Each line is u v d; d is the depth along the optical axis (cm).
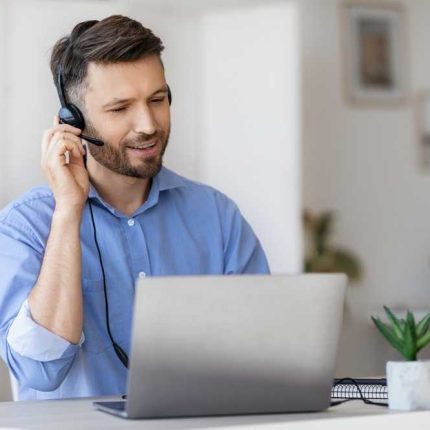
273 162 584
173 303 167
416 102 711
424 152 713
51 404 211
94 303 261
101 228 267
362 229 696
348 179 694
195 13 604
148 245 272
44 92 562
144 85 245
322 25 688
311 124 684
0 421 178
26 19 559
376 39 702
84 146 264
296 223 579
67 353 230
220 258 284
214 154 593
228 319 171
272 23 587
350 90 695
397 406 184
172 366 169
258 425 158
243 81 590
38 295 229
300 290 175
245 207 589
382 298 695
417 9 712
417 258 709
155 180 276
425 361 184
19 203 265
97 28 248
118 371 259
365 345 684
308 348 177
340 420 166
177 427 158
